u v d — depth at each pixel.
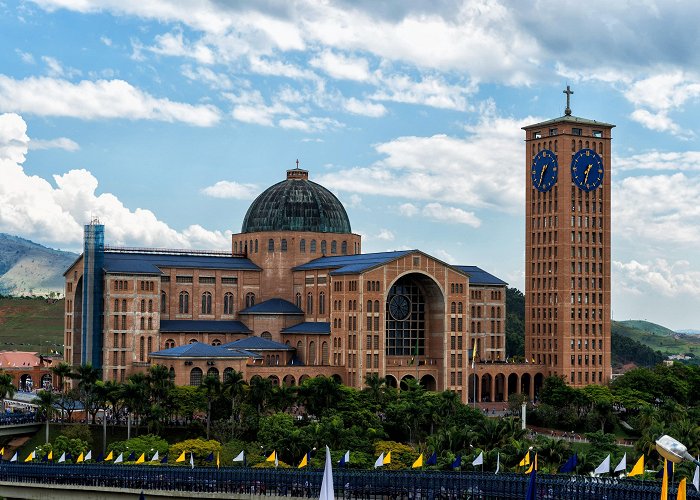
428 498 168.75
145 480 193.88
